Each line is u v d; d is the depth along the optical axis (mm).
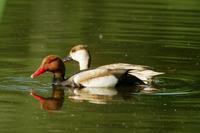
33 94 16859
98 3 30234
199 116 15117
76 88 17906
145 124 14508
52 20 26250
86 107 15758
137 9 29016
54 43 22672
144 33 24422
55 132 13883
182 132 14039
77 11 28094
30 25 25359
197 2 31266
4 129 14008
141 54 21391
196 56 21281
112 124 14477
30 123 14477
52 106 15812
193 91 17312
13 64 19688
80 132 13906
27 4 29406
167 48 22250
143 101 16344
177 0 31594
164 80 18375
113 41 23125
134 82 17969
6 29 24594
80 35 23875
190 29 25406
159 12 28531
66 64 21016
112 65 18312
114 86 17938
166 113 15289
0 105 15750
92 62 20406
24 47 21938
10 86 17500
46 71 18391
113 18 26891
